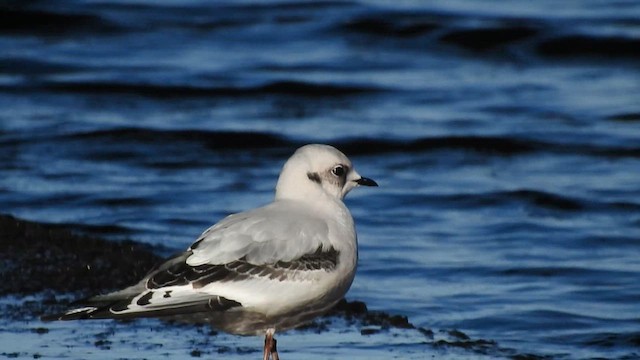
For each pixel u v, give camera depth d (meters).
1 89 23.56
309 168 9.53
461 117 22.03
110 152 19.81
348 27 28.08
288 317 9.19
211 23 28.80
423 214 16.91
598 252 15.20
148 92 23.59
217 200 17.30
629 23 27.81
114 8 29.33
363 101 23.31
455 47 27.02
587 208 17.28
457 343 11.40
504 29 27.16
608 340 11.82
